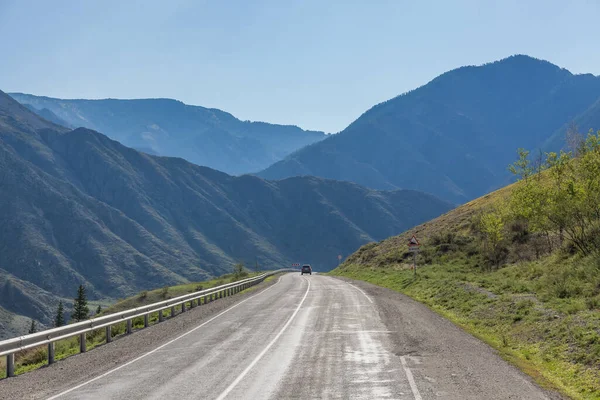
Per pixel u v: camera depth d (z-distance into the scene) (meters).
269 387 10.19
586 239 24.38
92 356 15.40
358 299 27.80
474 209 57.28
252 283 50.81
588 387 9.97
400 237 67.00
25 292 197.12
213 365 12.54
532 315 16.30
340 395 9.43
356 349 13.88
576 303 15.95
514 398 9.07
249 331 17.97
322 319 20.30
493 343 14.55
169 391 10.19
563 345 12.80
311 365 12.09
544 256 29.23
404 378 10.57
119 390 10.50
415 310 22.09
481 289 24.69
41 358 17.53
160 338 17.80
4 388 11.71
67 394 10.45
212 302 32.22
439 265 41.12
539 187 26.88
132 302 57.03
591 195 24.06
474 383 10.09
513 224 36.56
